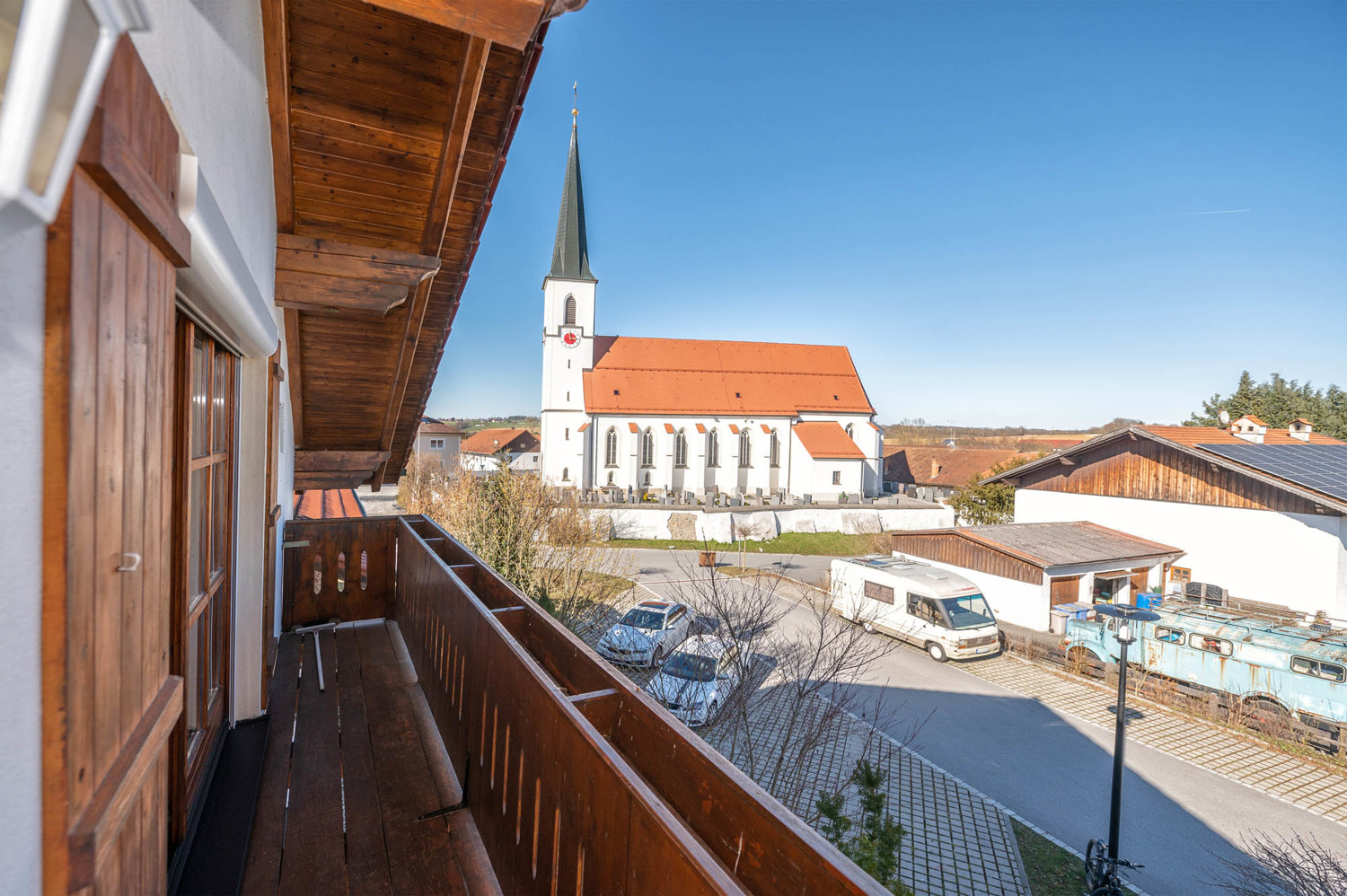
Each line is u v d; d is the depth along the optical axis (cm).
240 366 344
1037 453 3553
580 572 1497
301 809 284
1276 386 4178
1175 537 1991
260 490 361
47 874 76
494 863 240
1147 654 1402
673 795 169
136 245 104
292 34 316
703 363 4556
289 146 343
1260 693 1237
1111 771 1068
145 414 112
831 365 4841
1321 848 872
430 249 424
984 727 1213
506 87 356
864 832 675
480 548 1395
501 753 236
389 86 342
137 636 110
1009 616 1886
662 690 873
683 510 3391
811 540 3425
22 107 45
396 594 571
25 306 68
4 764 65
